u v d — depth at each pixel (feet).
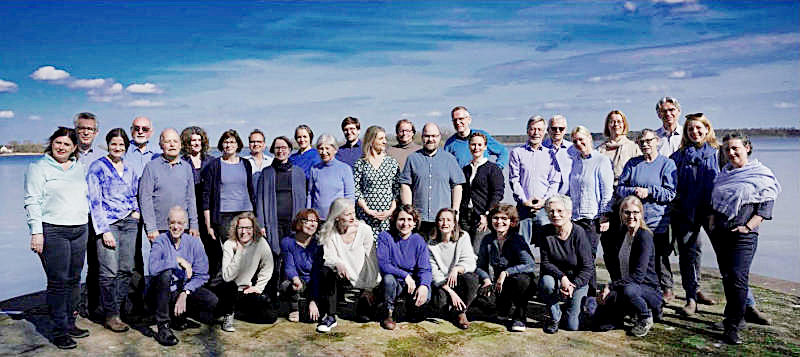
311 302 15.35
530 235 17.79
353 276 15.42
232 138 16.76
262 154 19.76
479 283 15.78
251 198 17.22
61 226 13.51
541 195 17.62
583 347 13.80
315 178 17.69
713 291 18.83
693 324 15.39
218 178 16.62
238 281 15.30
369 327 15.44
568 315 15.01
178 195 15.84
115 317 14.99
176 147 15.79
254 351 13.67
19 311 16.93
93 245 15.40
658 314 15.48
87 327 15.31
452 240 15.74
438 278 15.61
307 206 17.76
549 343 14.11
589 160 16.61
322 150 17.51
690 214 15.81
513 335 14.71
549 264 14.84
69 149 13.62
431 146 17.34
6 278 27.02
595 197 16.52
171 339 14.03
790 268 26.66
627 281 14.40
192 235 15.90
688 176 15.87
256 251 15.39
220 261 16.98
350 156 20.61
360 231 15.70
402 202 17.47
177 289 15.02
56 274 13.61
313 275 15.34
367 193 17.71
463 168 18.66
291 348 13.85
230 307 14.98
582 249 14.69
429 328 15.30
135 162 17.21
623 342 14.12
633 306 14.21
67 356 13.33
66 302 13.96
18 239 37.63
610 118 18.01
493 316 16.34
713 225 14.33
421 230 17.29
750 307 15.35
